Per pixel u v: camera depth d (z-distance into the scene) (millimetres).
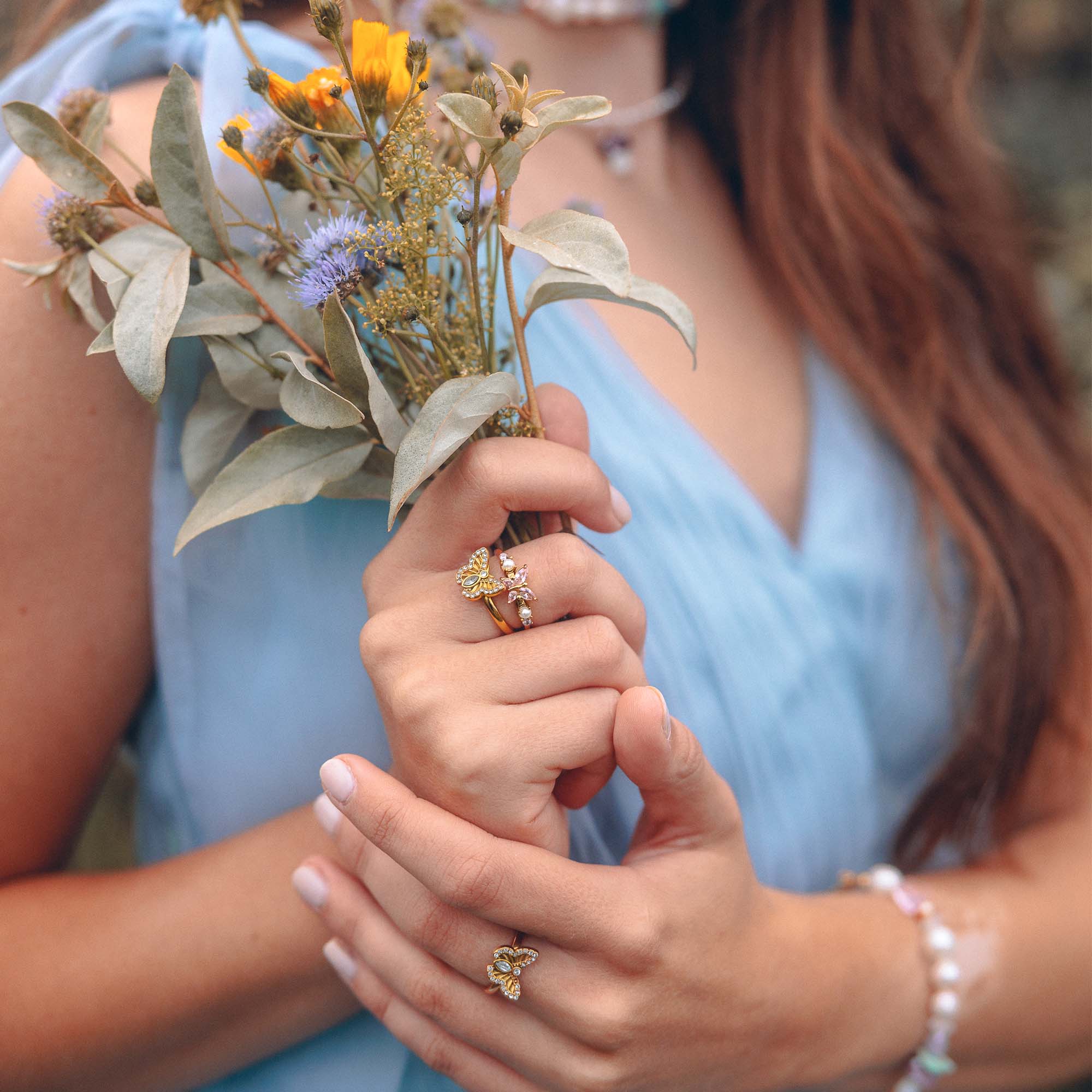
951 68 674
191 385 455
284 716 471
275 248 424
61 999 446
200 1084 471
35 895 461
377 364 428
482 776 406
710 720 505
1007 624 570
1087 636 589
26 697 445
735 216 625
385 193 396
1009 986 526
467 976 430
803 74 605
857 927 503
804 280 597
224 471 398
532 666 409
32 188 441
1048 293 1282
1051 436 661
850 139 626
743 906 446
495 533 411
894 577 569
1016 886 550
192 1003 452
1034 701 575
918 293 599
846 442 582
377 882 432
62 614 448
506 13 560
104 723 468
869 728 571
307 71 472
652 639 500
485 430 420
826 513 567
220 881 460
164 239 417
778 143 606
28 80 472
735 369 574
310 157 411
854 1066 495
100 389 444
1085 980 542
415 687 409
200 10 422
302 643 469
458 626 413
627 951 420
